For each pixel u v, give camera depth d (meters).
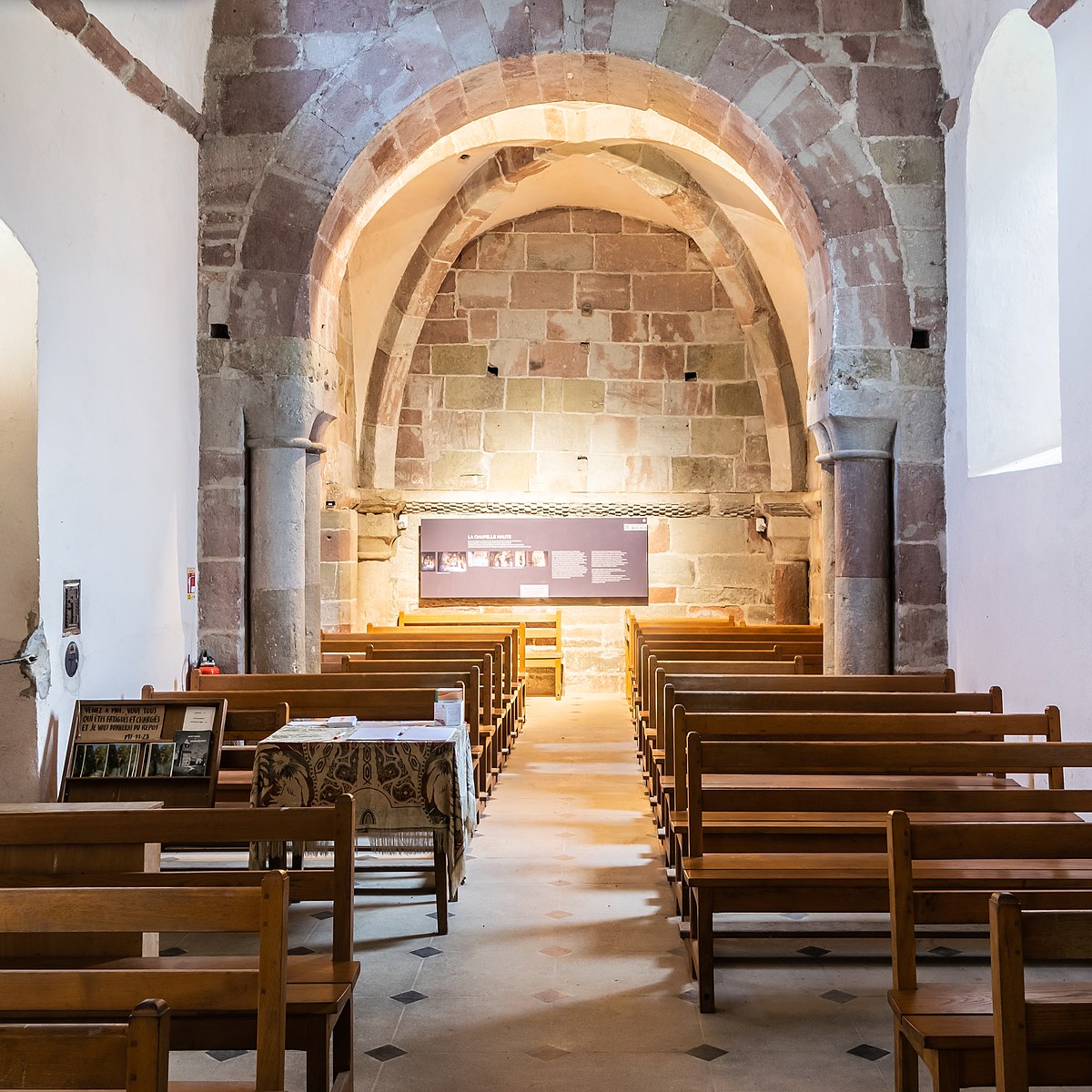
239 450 6.96
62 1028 1.95
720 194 11.32
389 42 6.96
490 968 4.45
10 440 4.89
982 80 6.36
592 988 4.24
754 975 4.39
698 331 13.38
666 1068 3.57
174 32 6.44
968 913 3.16
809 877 3.92
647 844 6.35
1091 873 3.72
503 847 6.30
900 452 6.94
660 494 13.34
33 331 4.89
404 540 13.31
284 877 2.47
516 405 13.37
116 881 3.30
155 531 6.26
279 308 6.95
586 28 6.96
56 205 5.09
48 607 4.99
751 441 13.34
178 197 6.64
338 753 4.82
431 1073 3.54
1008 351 6.44
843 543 7.08
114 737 5.11
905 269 6.92
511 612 13.31
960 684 6.68
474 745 6.64
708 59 7.00
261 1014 2.41
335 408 7.62
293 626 7.04
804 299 11.98
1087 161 4.99
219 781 5.50
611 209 13.30
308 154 6.96
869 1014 3.99
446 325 13.34
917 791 3.97
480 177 11.46
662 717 6.61
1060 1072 2.49
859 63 6.95
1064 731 5.26
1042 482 5.49
